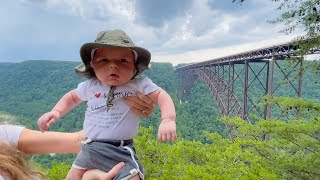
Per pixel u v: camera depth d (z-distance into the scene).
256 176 7.12
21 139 2.38
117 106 2.21
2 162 1.55
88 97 2.31
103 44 2.12
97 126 2.21
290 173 12.12
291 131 11.83
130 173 2.08
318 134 12.52
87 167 2.16
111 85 2.24
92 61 2.26
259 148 12.32
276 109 28.69
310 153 12.60
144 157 7.71
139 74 2.33
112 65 2.15
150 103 2.23
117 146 2.17
